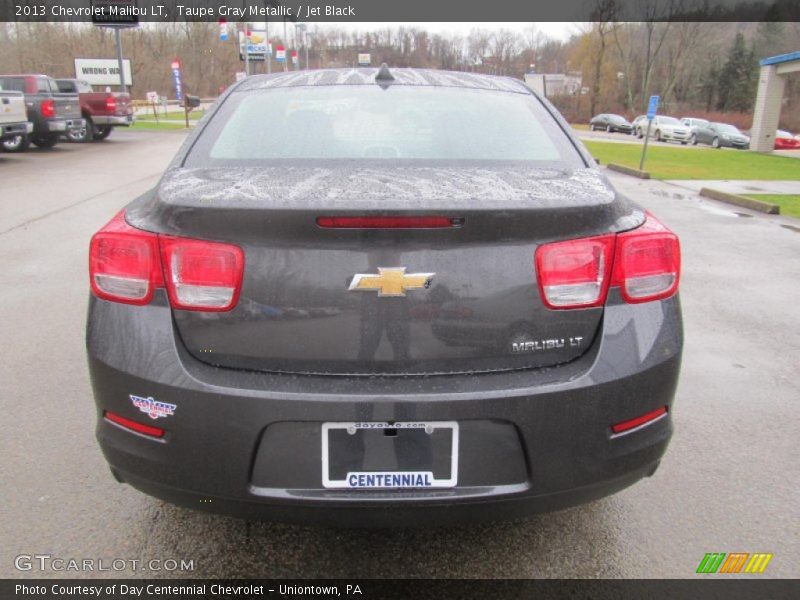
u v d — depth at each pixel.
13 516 2.47
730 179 14.87
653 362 1.95
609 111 68.69
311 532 2.42
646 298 1.99
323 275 1.80
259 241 1.80
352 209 1.75
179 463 1.87
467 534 2.42
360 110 2.63
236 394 1.79
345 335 1.82
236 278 1.82
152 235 1.88
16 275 5.83
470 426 1.83
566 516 2.54
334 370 1.84
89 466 2.82
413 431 1.82
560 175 2.19
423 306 1.82
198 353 1.87
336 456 1.83
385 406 1.79
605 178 2.24
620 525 2.49
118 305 1.93
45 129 17.42
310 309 1.81
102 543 2.34
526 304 1.86
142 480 1.95
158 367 1.85
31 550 2.29
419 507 1.86
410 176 2.10
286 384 1.82
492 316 1.84
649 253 1.98
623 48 67.12
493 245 1.83
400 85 2.86
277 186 1.95
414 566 2.25
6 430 3.12
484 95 2.83
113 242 1.93
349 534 2.41
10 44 41.16
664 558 2.31
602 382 1.88
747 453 3.05
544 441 1.86
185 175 2.13
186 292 1.85
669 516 2.55
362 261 1.79
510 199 1.83
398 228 1.78
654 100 15.26
